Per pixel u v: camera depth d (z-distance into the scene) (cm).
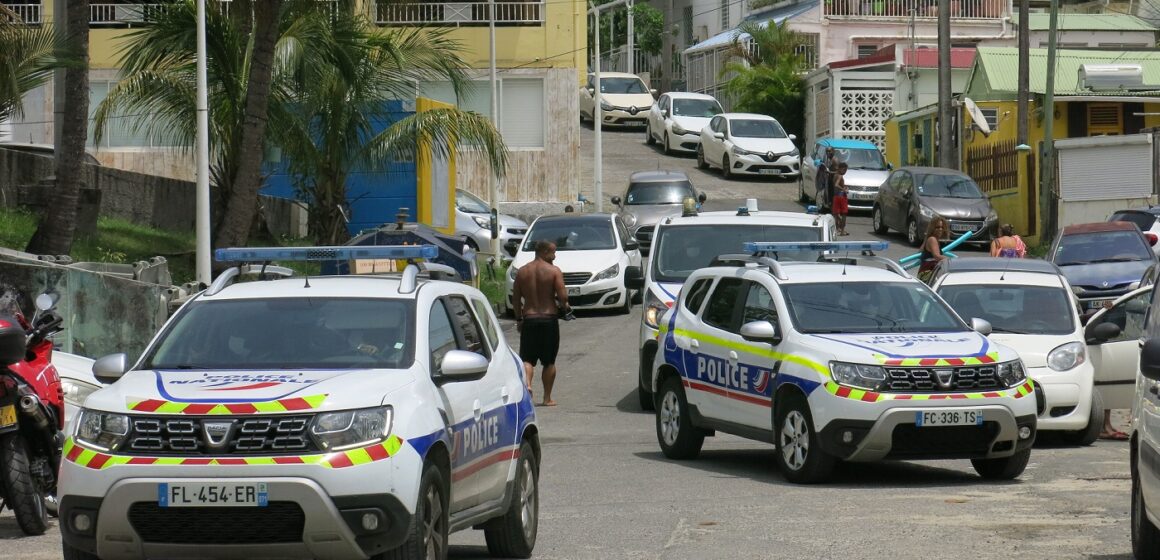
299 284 2731
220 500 2180
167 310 5769
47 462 3250
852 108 17200
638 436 5162
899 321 3997
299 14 8212
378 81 8681
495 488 2736
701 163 16362
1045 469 4122
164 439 2228
